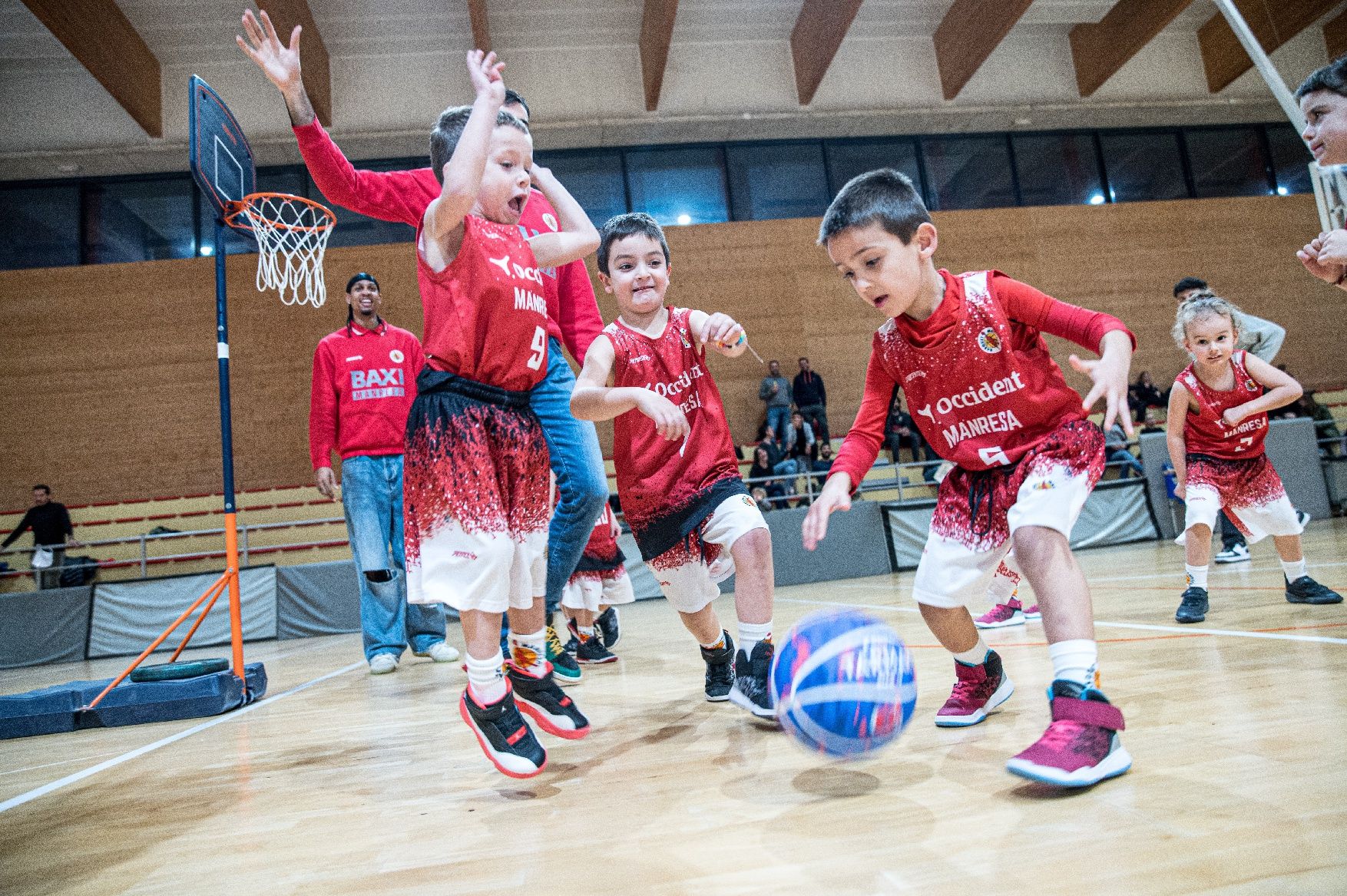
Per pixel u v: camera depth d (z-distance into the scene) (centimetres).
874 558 802
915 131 1239
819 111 1176
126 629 715
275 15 966
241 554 738
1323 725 138
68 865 126
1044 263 1219
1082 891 84
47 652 705
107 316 1068
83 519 1005
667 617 562
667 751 169
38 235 1090
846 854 101
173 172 1112
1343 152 176
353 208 241
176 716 272
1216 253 1254
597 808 133
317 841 128
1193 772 120
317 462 385
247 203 331
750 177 1212
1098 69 1177
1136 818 104
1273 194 1294
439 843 122
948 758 143
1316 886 81
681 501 200
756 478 957
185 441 1055
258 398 1067
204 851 128
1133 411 1087
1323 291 1264
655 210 1189
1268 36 1152
